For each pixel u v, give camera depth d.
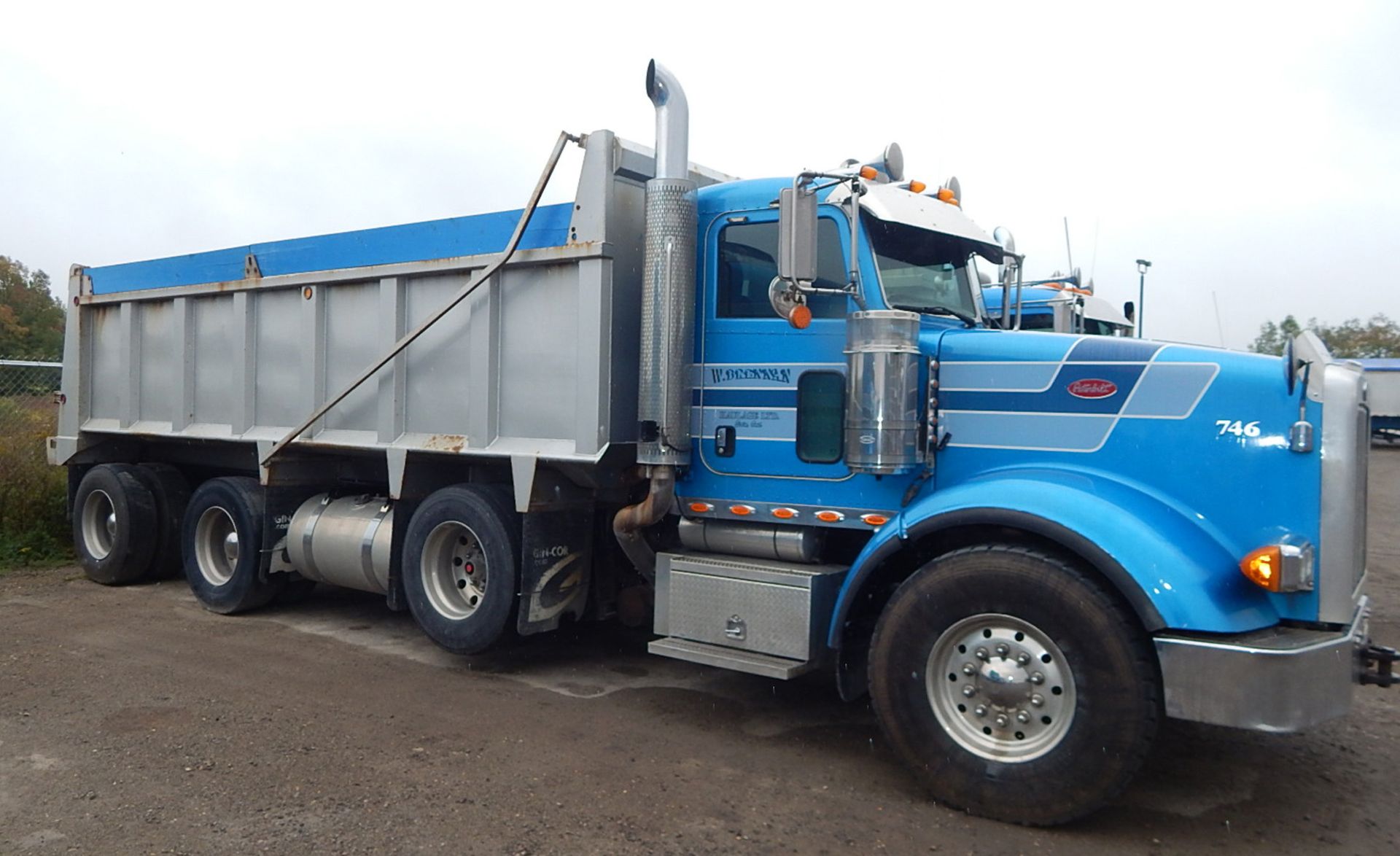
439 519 6.80
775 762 5.10
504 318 6.52
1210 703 3.99
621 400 6.14
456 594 6.96
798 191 4.92
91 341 9.98
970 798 4.44
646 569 6.27
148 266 9.19
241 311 8.27
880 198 5.46
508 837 4.16
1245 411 4.41
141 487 9.37
